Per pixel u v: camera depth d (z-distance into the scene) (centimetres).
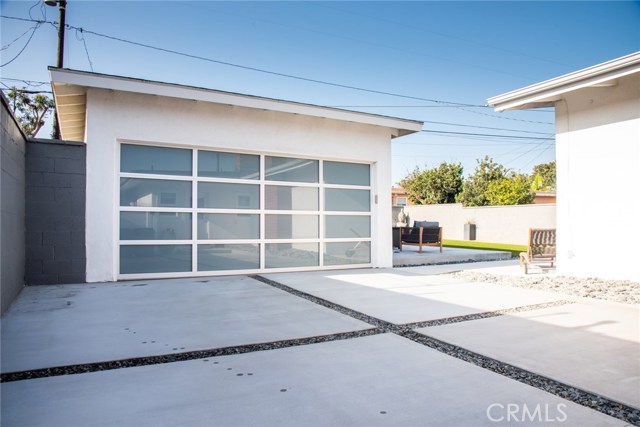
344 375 284
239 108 780
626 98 679
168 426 211
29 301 523
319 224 867
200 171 757
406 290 623
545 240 833
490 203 2478
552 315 466
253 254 800
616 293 592
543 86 725
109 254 681
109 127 684
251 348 344
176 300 538
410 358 320
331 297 565
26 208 632
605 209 709
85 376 279
